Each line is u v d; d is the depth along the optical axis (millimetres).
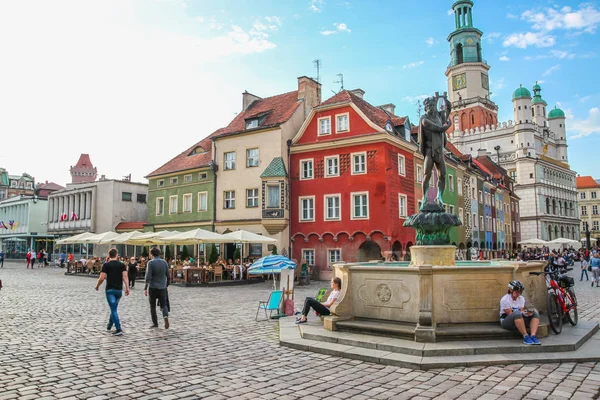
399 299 9242
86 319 12953
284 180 32906
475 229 46844
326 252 31797
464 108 93312
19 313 14172
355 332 9484
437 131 12586
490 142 89375
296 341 9352
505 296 8766
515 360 7582
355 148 31125
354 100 32812
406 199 32156
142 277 30141
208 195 37188
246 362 8000
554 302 9445
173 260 34031
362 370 7395
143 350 8961
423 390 6289
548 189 86688
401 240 30859
